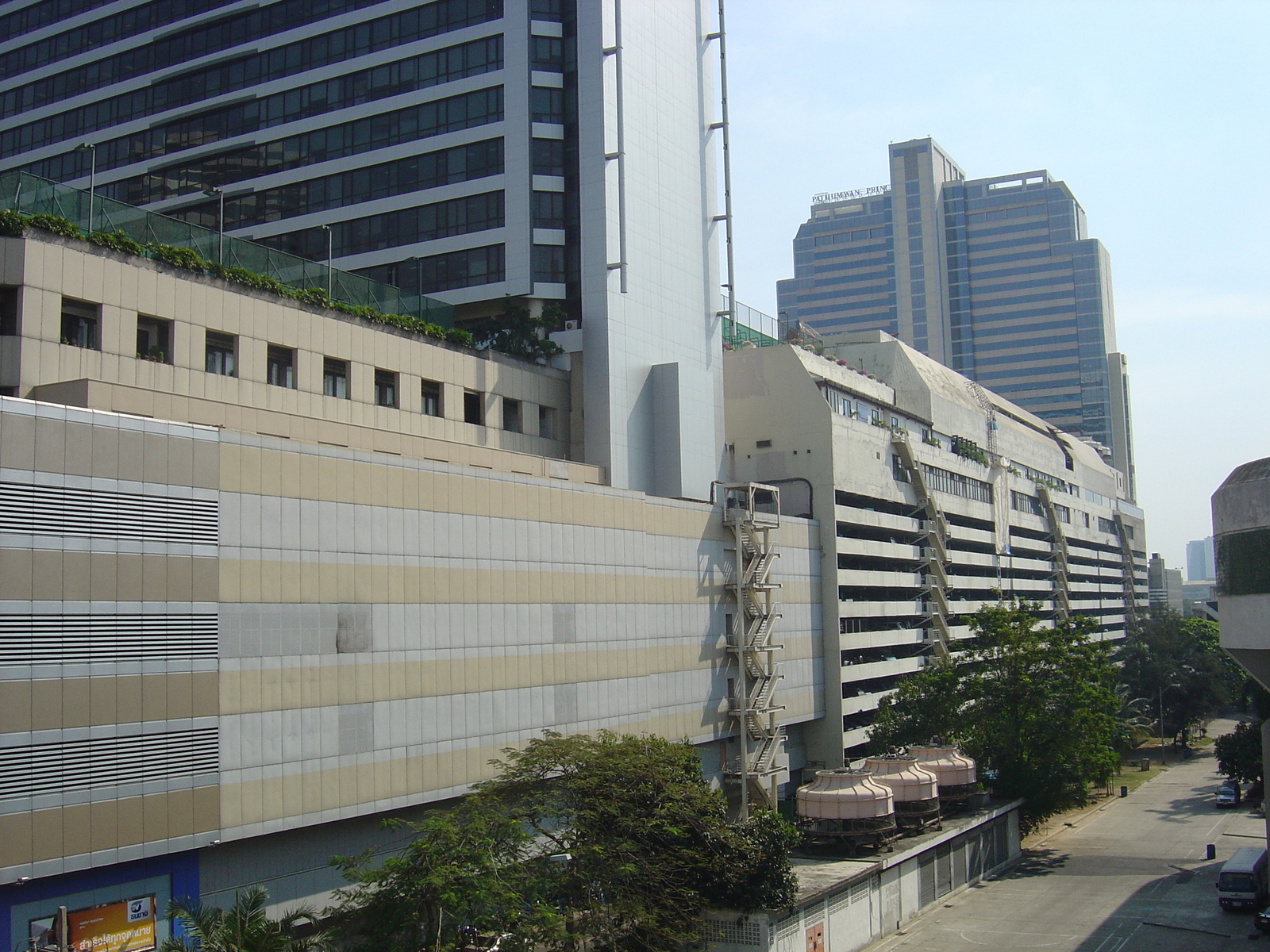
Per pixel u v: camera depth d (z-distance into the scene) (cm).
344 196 7288
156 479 3516
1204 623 16575
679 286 7550
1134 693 13450
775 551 7519
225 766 3650
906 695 8169
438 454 5309
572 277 6856
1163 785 10981
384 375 5469
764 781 6950
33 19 8519
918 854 6044
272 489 3897
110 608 3344
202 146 7731
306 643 3972
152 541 3484
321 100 7444
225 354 4653
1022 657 7644
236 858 3747
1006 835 7450
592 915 3791
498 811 3862
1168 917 5828
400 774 4312
